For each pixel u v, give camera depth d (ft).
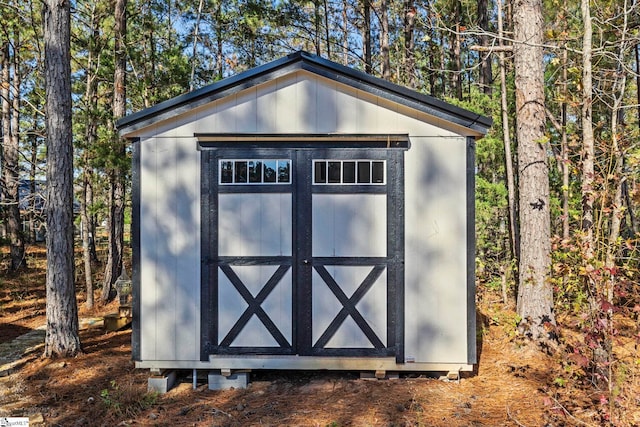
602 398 11.97
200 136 16.14
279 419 13.44
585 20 15.38
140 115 15.92
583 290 15.20
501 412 13.50
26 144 49.85
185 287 16.24
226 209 16.29
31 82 43.93
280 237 16.21
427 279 16.05
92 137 30.91
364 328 16.07
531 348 18.16
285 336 16.12
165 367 16.14
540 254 18.54
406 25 42.68
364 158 16.14
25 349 21.71
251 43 50.11
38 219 35.47
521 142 19.13
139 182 16.30
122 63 31.09
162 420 13.67
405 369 16.05
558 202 25.31
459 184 16.07
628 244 13.32
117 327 24.52
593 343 13.28
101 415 14.15
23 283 40.96
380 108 16.19
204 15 45.88
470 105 27.30
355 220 16.16
